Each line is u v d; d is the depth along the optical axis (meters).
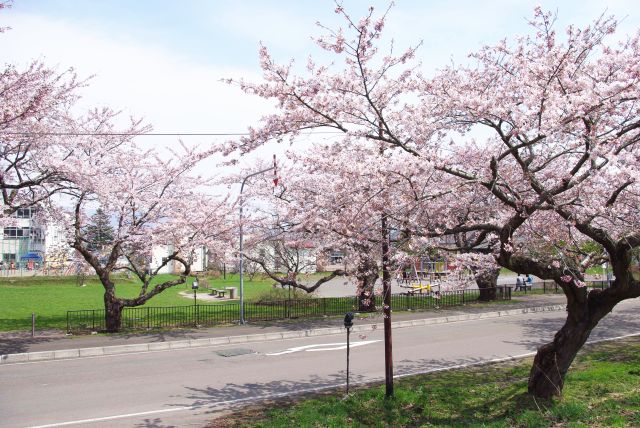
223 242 19.23
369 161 7.45
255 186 19.16
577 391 9.08
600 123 7.69
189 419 8.41
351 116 8.27
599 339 15.29
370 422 7.86
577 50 8.42
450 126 9.11
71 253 20.31
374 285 9.09
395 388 9.78
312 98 7.84
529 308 23.88
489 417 7.92
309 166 8.94
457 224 9.38
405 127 8.56
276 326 18.94
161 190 19.20
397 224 8.41
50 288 37.75
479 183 8.11
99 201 16.94
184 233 18.22
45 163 14.80
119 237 17.23
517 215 7.93
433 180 8.77
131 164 17.73
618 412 7.62
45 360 13.64
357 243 9.13
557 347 8.69
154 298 31.61
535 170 8.16
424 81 8.60
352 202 8.23
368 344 15.73
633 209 8.70
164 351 14.95
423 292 24.27
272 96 7.88
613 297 8.40
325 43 7.76
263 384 10.80
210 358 13.80
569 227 9.06
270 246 27.47
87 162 16.33
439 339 16.38
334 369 12.22
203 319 20.30
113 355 14.34
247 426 7.86
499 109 7.38
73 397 9.84
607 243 8.19
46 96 13.88
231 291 31.80
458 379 10.67
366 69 8.21
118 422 8.30
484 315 22.09
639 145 8.59
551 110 6.94
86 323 19.33
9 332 17.38
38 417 8.57
